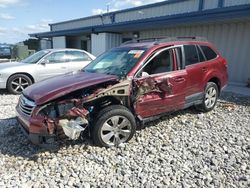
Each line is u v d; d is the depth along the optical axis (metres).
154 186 3.48
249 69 11.27
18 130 5.34
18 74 9.31
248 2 10.85
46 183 3.53
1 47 30.81
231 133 5.30
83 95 4.36
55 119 4.11
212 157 4.26
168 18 12.73
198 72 5.99
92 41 19.70
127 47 5.73
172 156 4.30
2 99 8.48
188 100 5.79
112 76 4.74
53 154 4.30
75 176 3.70
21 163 4.05
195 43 6.20
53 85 4.54
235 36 11.68
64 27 26.94
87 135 4.65
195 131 5.37
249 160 4.18
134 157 4.25
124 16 18.55
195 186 3.48
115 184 3.52
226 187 3.46
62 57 10.10
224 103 7.60
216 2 12.23
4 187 3.42
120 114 4.54
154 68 5.12
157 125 5.63
